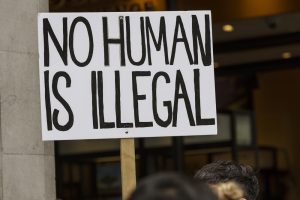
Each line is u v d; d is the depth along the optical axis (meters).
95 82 4.79
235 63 12.80
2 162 5.63
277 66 12.73
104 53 4.82
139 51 4.85
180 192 2.07
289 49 12.24
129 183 4.76
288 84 13.04
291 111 13.66
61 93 4.77
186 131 4.82
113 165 13.23
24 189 5.70
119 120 4.78
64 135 4.74
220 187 4.02
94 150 13.33
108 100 4.79
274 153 13.52
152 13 4.87
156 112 4.80
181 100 4.83
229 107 13.09
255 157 13.29
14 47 5.76
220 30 11.77
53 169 5.90
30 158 5.74
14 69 5.74
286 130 13.66
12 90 5.72
